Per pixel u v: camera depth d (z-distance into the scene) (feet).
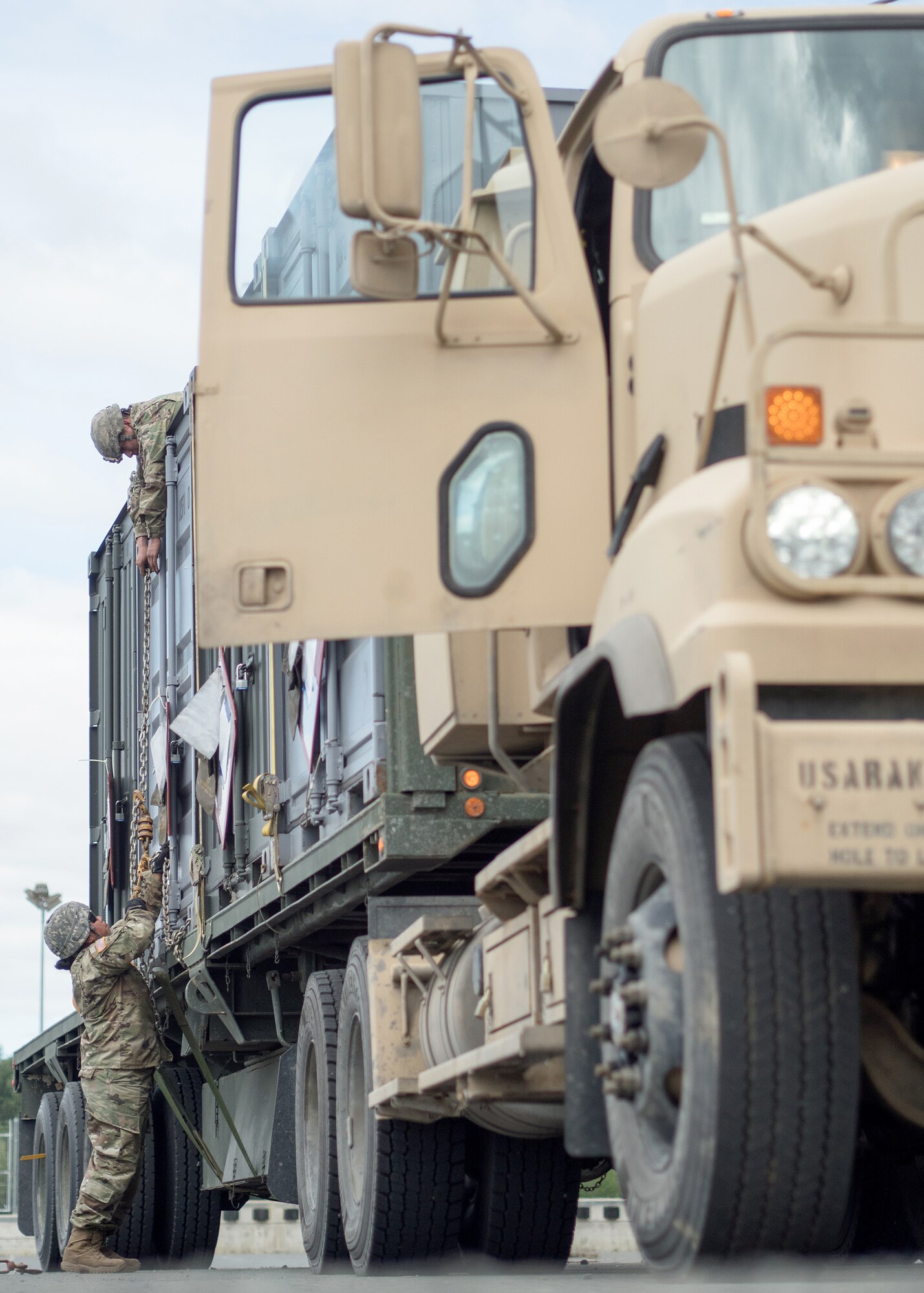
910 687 27.58
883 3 39.83
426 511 37.35
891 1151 36.63
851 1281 32.17
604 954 31.96
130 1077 85.35
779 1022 28.27
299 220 38.93
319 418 37.70
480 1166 57.21
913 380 30.55
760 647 27.07
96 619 111.14
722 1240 28.99
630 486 36.88
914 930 32.32
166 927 86.58
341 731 59.11
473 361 37.73
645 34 39.73
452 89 39.01
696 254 36.01
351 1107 59.16
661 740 31.30
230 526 37.42
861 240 31.86
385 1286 41.50
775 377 32.19
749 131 38.83
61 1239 102.12
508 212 39.09
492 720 43.57
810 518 27.45
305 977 74.74
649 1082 30.37
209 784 78.64
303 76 39.32
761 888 26.25
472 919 48.62
